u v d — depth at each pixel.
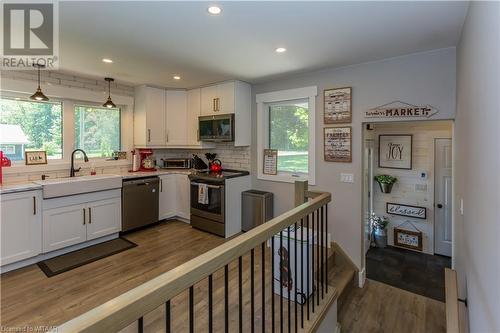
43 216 3.09
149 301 0.81
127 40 2.45
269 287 2.47
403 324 2.46
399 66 2.84
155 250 3.47
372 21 2.05
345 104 3.21
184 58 2.95
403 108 2.83
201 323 1.99
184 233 4.10
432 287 3.21
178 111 4.70
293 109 3.90
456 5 1.79
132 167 4.59
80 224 3.42
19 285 2.60
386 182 4.55
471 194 1.66
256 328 1.92
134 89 4.58
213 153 4.85
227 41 2.46
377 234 4.62
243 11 1.91
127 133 4.57
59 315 2.17
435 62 2.65
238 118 4.02
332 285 2.75
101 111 4.30
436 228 4.32
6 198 2.80
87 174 4.05
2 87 3.21
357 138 3.15
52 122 3.75
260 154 4.15
